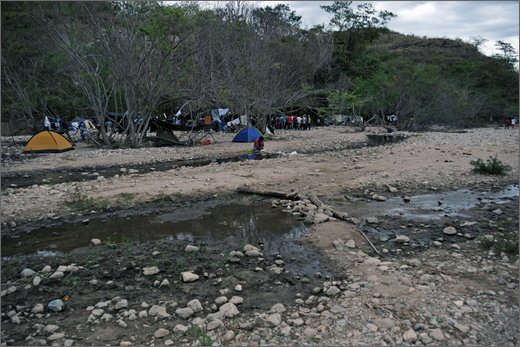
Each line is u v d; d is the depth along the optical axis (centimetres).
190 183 1180
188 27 2075
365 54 5391
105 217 895
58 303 495
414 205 969
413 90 4012
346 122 4472
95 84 2208
